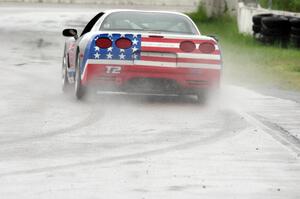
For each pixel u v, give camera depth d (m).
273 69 44.12
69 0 149.62
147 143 20.17
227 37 67.88
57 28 76.94
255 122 24.05
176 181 15.79
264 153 18.98
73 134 21.42
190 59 27.61
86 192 14.70
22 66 42.81
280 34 58.12
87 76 27.61
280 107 27.89
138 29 28.67
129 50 27.41
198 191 14.91
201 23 87.88
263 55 50.88
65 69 31.52
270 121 24.36
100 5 141.00
